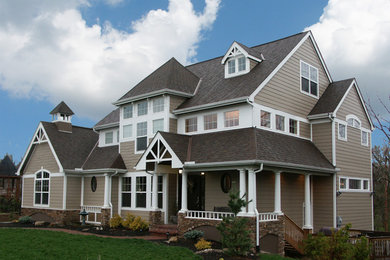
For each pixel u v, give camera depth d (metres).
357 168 23.70
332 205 21.06
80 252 13.01
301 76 22.47
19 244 13.84
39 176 27.00
